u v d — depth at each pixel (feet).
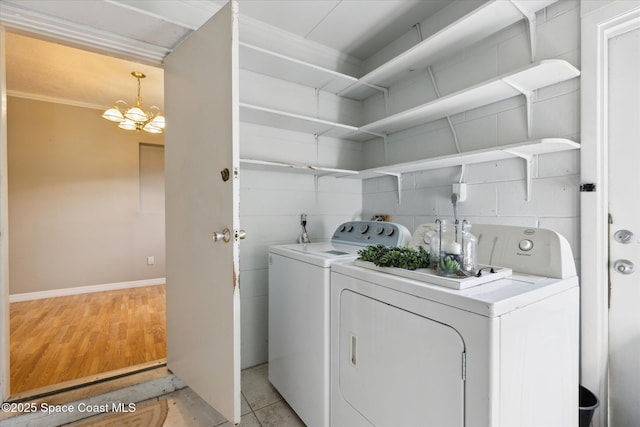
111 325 8.82
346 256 4.75
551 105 4.68
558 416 3.28
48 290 11.77
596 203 4.18
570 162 4.50
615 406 4.22
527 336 2.87
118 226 13.12
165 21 4.69
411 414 3.20
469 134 5.83
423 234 4.85
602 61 4.16
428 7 6.13
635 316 4.05
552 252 3.49
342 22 6.61
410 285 3.23
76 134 12.32
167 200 5.60
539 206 4.84
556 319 3.21
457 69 5.99
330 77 6.97
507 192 5.26
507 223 5.25
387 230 5.44
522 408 2.83
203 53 4.50
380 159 7.95
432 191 6.58
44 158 11.78
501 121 5.33
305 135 7.59
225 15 4.05
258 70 6.63
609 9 4.03
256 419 5.09
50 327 8.66
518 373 2.78
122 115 9.52
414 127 6.97
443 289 2.98
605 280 4.22
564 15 4.50
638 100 3.97
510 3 4.42
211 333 4.44
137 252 13.55
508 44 5.18
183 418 5.04
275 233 7.20
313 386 4.66
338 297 4.26
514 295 2.78
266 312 7.06
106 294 12.25
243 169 6.77
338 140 8.13
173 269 5.49
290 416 5.18
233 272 3.96
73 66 9.07
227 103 4.00
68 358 6.71
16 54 8.34
